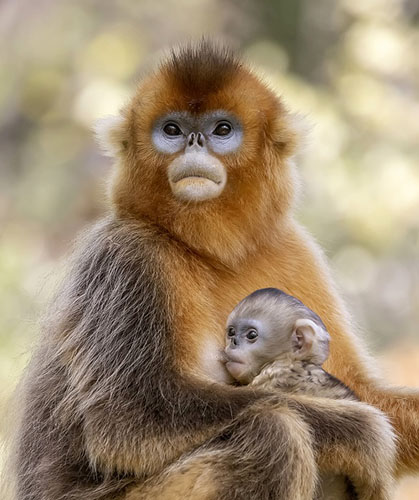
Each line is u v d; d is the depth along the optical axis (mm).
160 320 9570
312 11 28484
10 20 29438
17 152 27906
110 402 9469
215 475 9125
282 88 23625
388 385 10820
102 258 9969
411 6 27875
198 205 9859
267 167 10172
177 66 10109
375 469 9344
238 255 10109
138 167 10031
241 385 9938
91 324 9773
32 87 28094
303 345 9719
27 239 25422
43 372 10281
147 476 9445
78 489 9742
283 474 9008
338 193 23203
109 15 29625
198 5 30125
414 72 26500
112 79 26797
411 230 23781
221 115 10031
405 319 24188
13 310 20375
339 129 23703
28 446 10336
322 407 9367
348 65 26031
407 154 24406
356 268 23406
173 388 9406
